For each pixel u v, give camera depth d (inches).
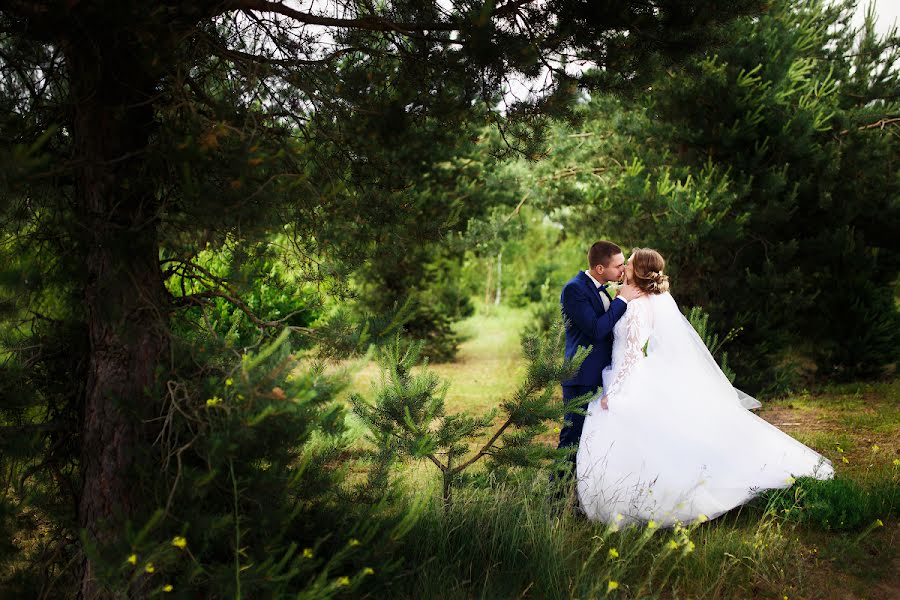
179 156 86.3
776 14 281.9
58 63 103.7
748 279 292.4
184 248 106.3
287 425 90.7
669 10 113.5
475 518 130.3
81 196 103.0
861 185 313.0
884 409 250.2
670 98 279.6
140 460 94.2
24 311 110.6
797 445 163.5
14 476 109.9
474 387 364.8
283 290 136.0
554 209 354.6
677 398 154.7
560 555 122.0
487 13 102.6
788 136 281.0
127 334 95.6
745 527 141.7
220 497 94.0
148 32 85.3
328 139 128.9
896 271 339.0
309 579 99.3
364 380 310.3
